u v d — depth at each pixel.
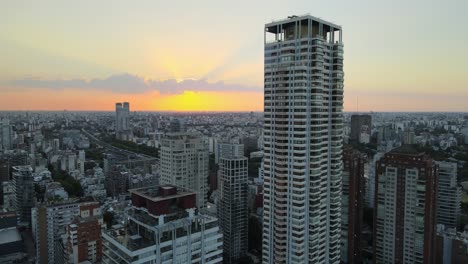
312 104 170.50
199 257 134.62
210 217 140.50
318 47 168.00
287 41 171.88
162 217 127.88
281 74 173.38
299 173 170.25
